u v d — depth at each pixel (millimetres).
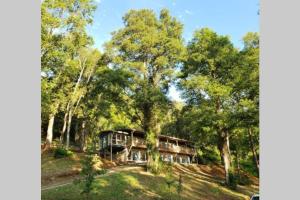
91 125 61281
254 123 36312
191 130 45438
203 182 43094
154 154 43312
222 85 40094
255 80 36156
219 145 44656
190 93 42844
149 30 44500
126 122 60656
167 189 36281
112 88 41906
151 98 40719
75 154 46438
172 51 44438
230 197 38438
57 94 46344
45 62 38188
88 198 28953
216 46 42250
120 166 47219
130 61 45750
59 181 35500
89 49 52625
